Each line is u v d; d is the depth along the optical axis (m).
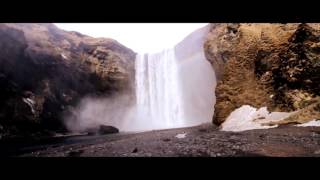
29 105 35.59
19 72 35.62
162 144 14.32
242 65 21.97
